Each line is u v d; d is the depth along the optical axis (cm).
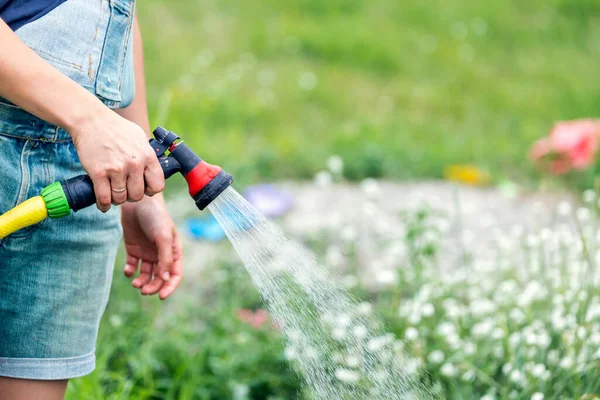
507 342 319
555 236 371
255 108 753
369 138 697
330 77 888
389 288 419
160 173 203
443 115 821
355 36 984
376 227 453
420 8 1123
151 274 279
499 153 680
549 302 347
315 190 577
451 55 991
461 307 354
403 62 952
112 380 339
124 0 225
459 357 323
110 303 383
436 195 573
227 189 222
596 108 839
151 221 266
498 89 898
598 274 325
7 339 226
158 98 706
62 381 236
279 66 904
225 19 1029
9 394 229
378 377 273
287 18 1050
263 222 227
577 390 289
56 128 214
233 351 358
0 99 207
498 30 1090
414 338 312
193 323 403
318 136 717
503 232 501
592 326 312
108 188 198
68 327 230
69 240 223
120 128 199
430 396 281
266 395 351
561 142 589
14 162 212
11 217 199
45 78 195
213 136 665
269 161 625
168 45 900
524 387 299
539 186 603
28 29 208
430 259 372
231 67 867
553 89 906
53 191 201
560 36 1091
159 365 347
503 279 390
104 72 221
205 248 474
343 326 273
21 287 223
